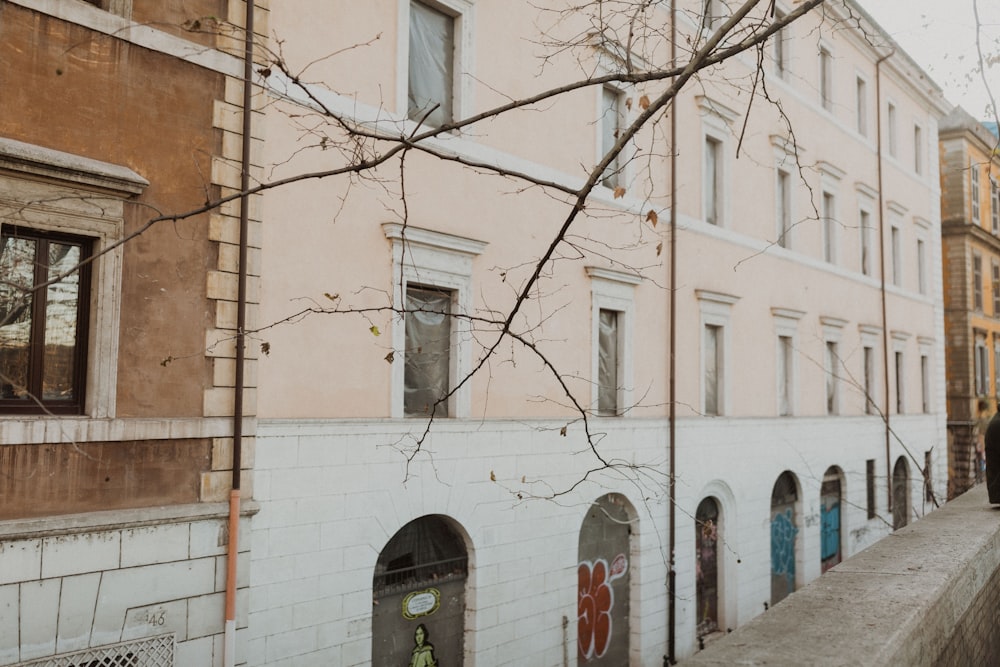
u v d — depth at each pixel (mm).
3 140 7129
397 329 10594
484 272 11828
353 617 9812
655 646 14523
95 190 7805
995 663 6258
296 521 9336
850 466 21891
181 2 8562
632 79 4609
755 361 17969
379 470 10234
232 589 8547
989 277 36625
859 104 23984
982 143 35594
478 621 11422
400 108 10727
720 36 4418
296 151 8984
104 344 7840
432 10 11648
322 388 9758
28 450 7332
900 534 6250
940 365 28641
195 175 8617
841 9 21344
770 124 18875
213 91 8805
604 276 13727
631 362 14375
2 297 7461
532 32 12797
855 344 22672
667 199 15406
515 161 12336
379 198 10492
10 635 7062
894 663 3334
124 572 7801
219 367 8711
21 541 7145
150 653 7945
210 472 8562
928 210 28375
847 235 22500
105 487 7797
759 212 18359
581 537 13500
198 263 8625
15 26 7391
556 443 12758
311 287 9688
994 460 7730
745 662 3164
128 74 8133
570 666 12766
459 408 11398
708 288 16406
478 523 11492
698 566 16156
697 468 15828
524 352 12375
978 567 5574
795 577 19578
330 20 10016
